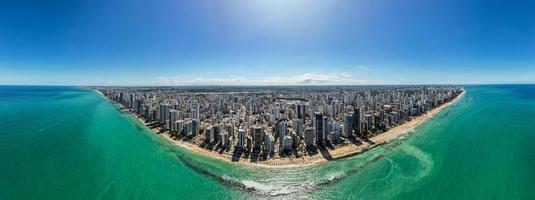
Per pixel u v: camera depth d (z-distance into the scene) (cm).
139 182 7344
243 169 8138
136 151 9756
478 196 6581
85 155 9294
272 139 9550
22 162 8538
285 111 17975
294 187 7125
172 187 7119
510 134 11638
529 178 7331
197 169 8138
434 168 8025
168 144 10656
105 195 6700
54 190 6888
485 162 8400
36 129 13125
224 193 6862
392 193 6781
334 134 10825
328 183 7281
